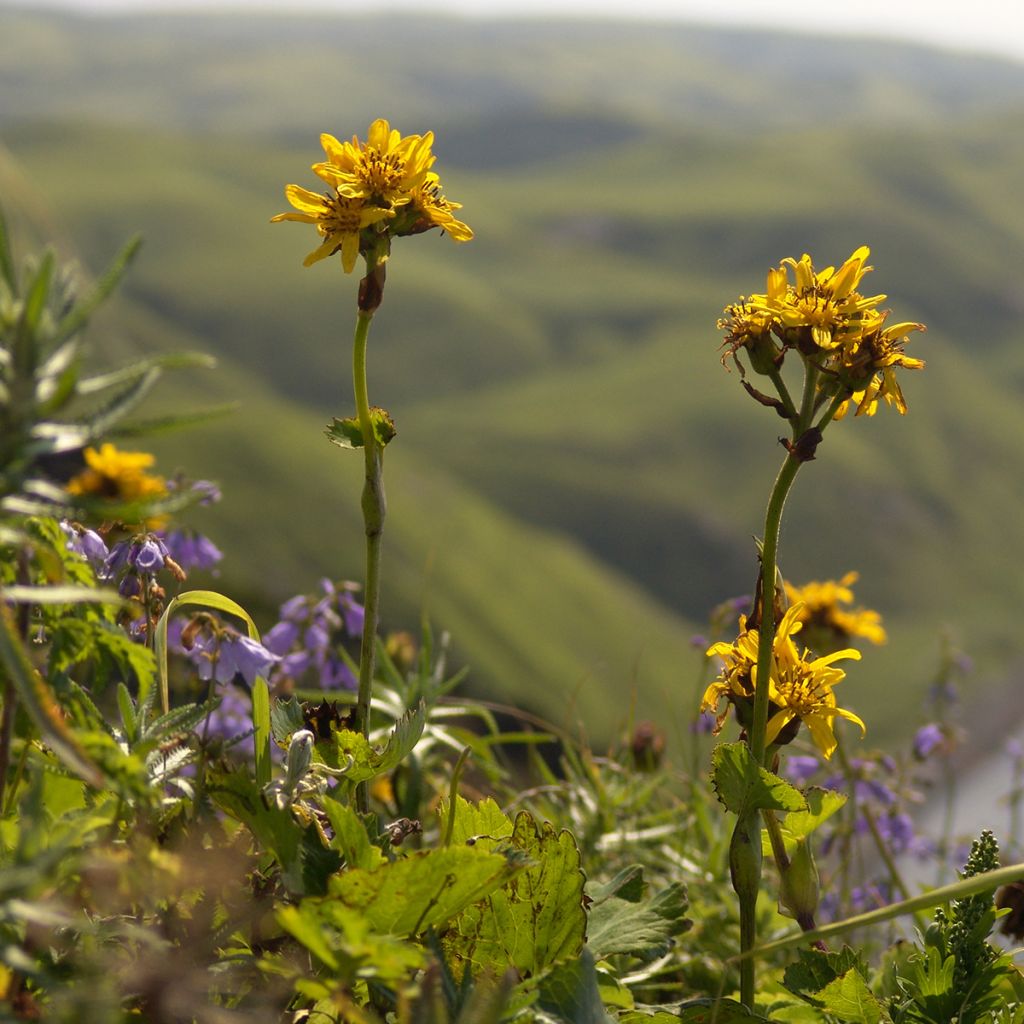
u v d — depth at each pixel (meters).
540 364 137.25
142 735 1.65
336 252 2.15
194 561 3.54
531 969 1.90
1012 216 182.25
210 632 2.07
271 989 1.60
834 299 2.03
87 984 1.31
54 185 159.88
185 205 157.75
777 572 2.10
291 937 1.66
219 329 130.62
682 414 119.62
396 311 140.88
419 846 3.22
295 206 2.15
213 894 1.58
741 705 2.11
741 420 117.94
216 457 67.06
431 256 165.00
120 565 2.21
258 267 143.12
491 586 71.00
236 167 183.50
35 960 1.46
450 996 1.56
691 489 109.19
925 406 122.50
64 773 1.71
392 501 75.94
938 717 4.55
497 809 2.16
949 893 1.80
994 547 105.88
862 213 177.50
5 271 1.17
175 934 1.56
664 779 4.20
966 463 116.81
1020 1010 1.95
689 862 3.74
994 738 52.22
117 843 1.55
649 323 147.25
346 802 2.02
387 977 1.40
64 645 2.01
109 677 2.06
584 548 102.94
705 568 101.56
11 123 189.62
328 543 61.94
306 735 1.74
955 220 180.25
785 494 2.05
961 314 154.25
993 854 2.05
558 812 3.92
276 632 3.72
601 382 130.38
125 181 164.62
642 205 185.38
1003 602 97.56
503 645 63.34
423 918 1.64
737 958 1.92
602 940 2.08
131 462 2.91
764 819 2.09
